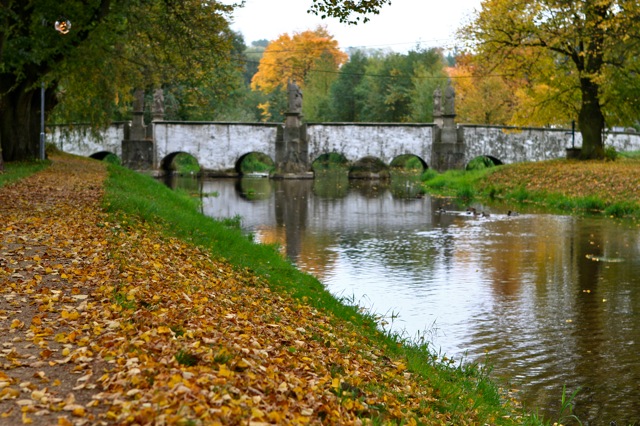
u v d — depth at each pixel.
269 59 112.19
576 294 17.28
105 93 37.91
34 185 24.28
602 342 13.45
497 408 9.54
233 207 38.06
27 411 5.33
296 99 65.25
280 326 9.72
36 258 11.09
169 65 34.66
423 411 7.98
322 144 65.69
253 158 86.62
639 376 11.60
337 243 25.44
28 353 6.79
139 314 8.12
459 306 16.16
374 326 13.62
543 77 44.31
